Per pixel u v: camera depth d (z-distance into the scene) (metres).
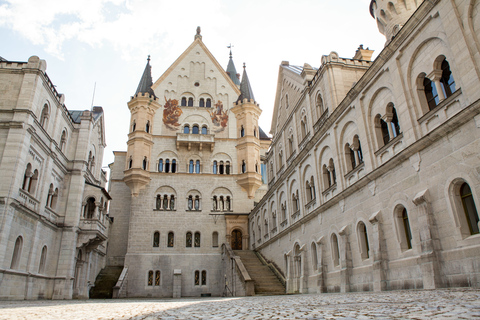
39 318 7.32
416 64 16.61
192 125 53.16
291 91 36.31
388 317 5.12
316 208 26.25
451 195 13.71
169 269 45.16
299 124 33.12
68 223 33.66
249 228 48.69
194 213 48.44
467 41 13.48
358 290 20.03
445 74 15.16
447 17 14.42
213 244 48.22
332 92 25.89
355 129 22.08
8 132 26.53
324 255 24.95
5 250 24.17
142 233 46.09
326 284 24.27
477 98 12.84
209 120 53.84
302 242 29.41
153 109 51.62
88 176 39.16
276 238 36.59
